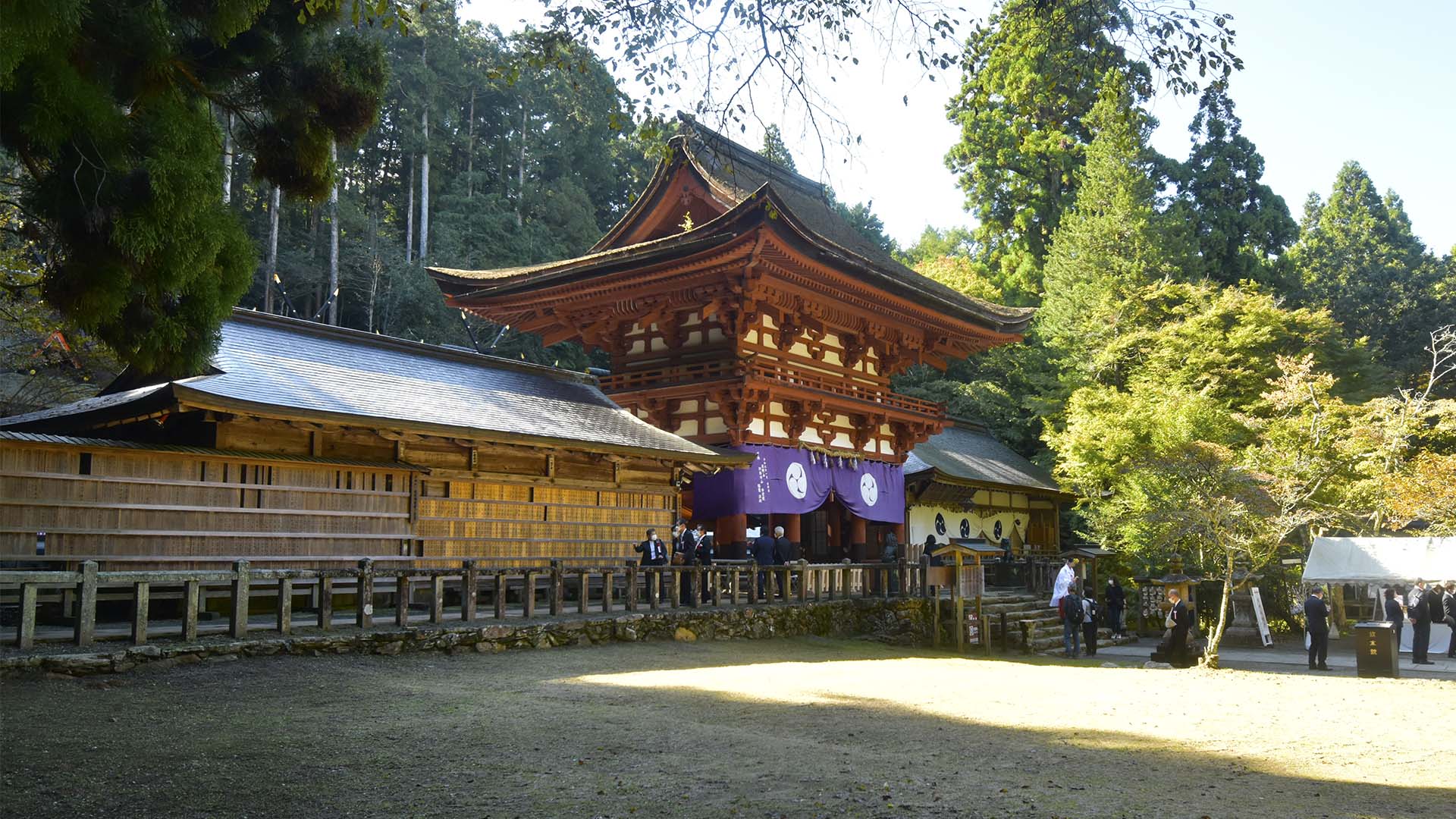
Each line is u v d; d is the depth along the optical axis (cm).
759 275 2666
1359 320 6794
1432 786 845
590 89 1059
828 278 2803
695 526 2895
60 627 1373
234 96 1037
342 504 1759
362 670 1298
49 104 792
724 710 1161
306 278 5247
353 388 1844
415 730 955
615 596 2288
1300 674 1998
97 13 870
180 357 935
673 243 2625
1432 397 5516
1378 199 8831
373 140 6431
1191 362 4119
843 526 3475
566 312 3073
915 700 1331
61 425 1756
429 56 6341
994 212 6203
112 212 811
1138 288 4588
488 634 1566
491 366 2459
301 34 1015
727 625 2072
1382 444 3494
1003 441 5169
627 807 707
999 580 3309
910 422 3397
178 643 1213
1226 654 2589
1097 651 2644
